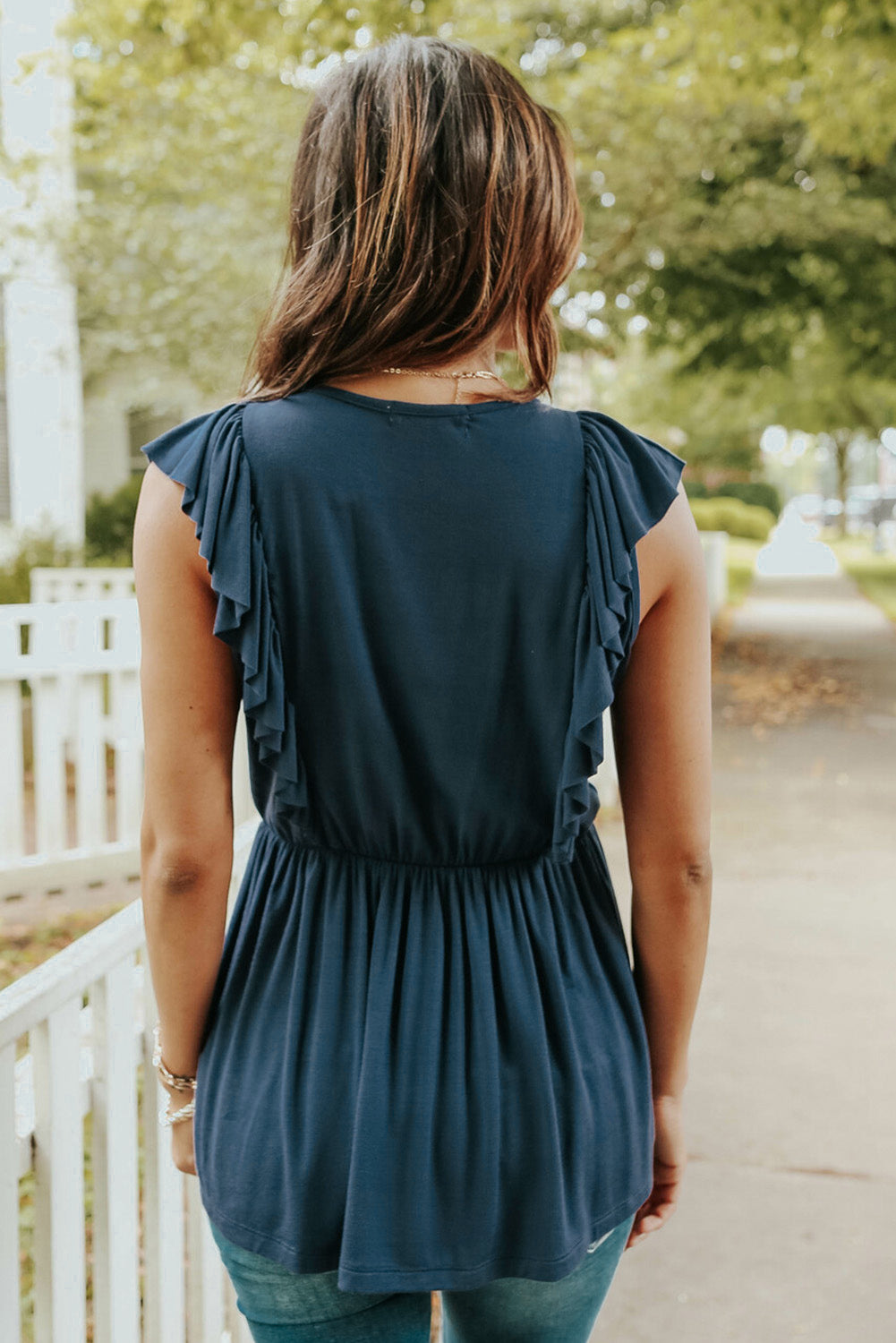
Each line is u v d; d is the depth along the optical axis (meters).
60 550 8.51
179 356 8.89
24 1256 2.36
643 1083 1.10
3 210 9.09
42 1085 1.37
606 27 9.44
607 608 0.98
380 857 1.04
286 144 7.89
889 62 6.27
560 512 0.99
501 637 0.98
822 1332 2.21
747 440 40.91
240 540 0.95
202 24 5.73
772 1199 2.63
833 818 5.93
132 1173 1.62
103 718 4.65
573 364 12.99
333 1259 1.00
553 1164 1.01
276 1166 1.00
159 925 1.04
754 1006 3.65
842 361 15.72
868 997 3.72
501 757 1.02
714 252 11.09
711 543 15.03
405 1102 0.99
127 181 9.12
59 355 9.66
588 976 1.09
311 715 0.99
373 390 1.00
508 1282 1.08
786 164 10.30
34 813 5.97
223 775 1.02
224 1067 1.05
